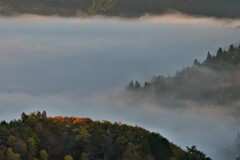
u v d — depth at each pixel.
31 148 137.75
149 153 149.25
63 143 145.38
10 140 136.12
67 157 139.38
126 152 146.50
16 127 145.25
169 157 152.25
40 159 138.00
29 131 143.75
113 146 148.62
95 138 149.12
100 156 145.88
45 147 142.00
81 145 146.88
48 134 145.38
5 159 129.75
